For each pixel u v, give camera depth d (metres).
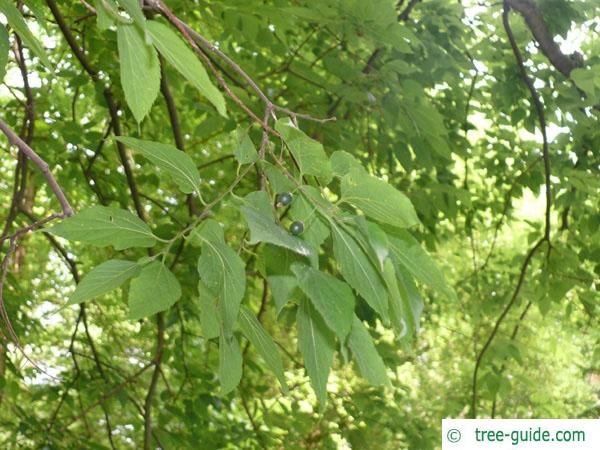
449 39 5.77
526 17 5.67
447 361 10.94
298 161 1.56
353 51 5.73
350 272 1.46
